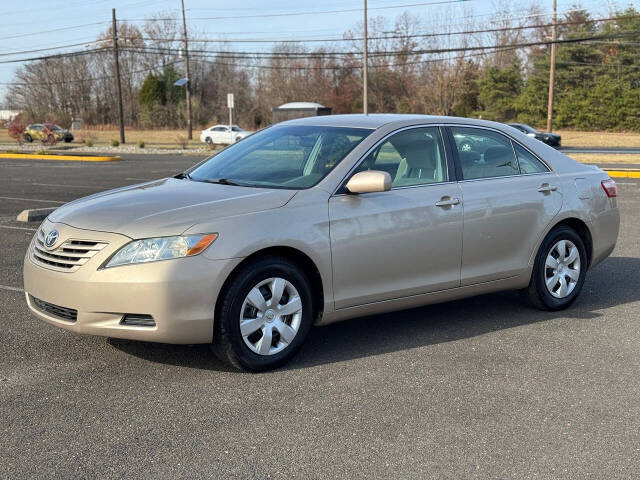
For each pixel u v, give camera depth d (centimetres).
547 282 607
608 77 5997
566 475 330
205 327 436
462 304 643
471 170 566
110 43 7681
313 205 477
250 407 407
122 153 3678
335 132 540
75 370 464
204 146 4362
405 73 6838
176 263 427
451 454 351
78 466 336
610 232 655
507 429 380
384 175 474
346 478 326
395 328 566
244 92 7606
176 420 388
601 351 511
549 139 3750
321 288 484
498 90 6378
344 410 404
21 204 1387
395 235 509
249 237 445
